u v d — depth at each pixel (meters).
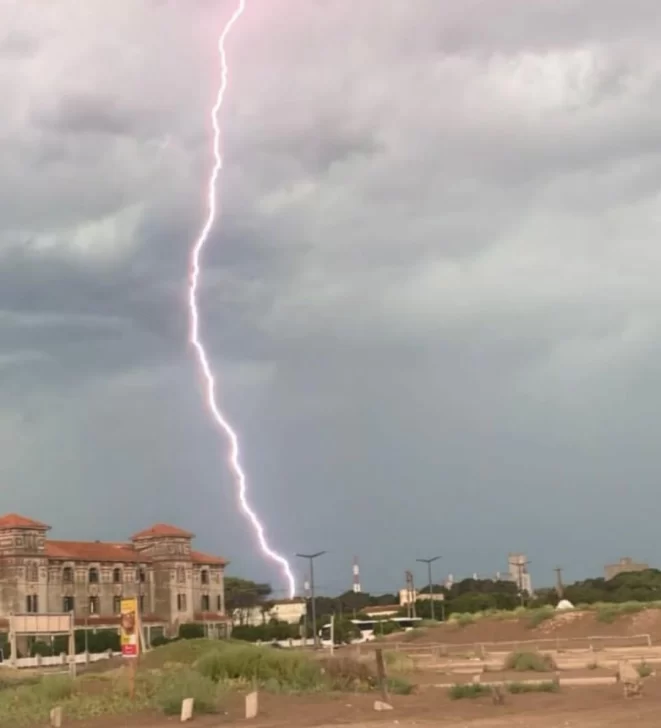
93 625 109.56
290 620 147.12
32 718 27.95
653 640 63.44
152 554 124.00
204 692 28.02
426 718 24.45
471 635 74.00
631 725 20.77
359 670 33.34
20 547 109.12
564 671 40.75
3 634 97.00
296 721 24.88
